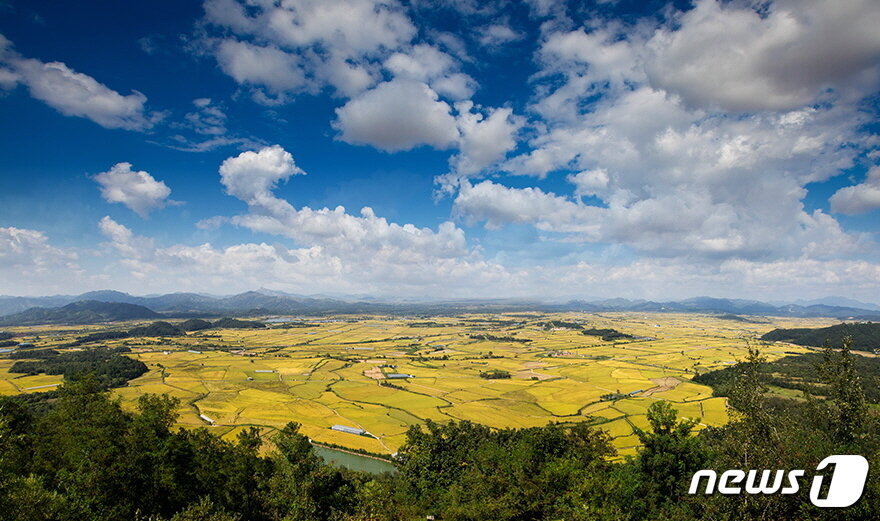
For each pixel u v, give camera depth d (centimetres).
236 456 6594
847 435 3800
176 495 5028
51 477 4959
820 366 4159
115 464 4694
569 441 7762
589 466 6247
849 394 3844
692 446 5497
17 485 3309
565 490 5525
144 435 5175
